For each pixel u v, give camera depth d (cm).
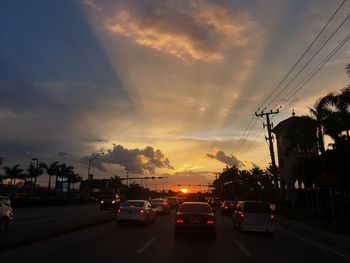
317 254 1384
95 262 1094
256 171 8300
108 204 4891
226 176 12075
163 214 3841
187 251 1356
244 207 2102
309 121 3622
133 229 2169
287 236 2023
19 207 5478
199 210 1902
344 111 3272
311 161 4644
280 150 6253
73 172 12125
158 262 1119
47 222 2672
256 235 2028
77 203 7706
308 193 4681
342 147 3841
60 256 1184
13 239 1474
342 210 3281
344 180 4028
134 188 16675
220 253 1334
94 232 1962
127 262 1105
